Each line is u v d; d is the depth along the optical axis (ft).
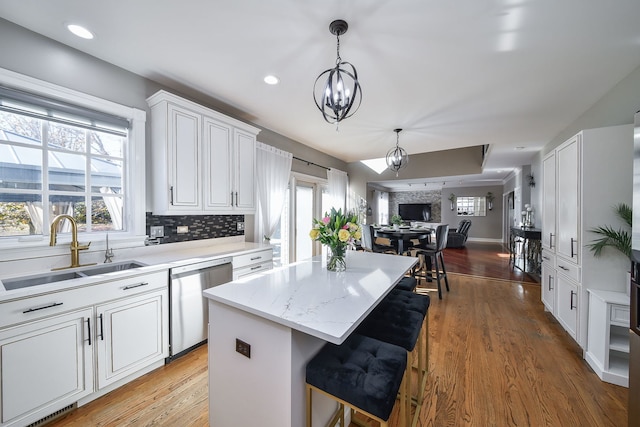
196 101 8.98
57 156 6.31
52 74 5.95
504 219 30.32
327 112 10.11
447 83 7.68
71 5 4.93
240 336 4.09
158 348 6.41
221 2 4.82
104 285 5.42
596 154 7.01
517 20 5.15
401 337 4.52
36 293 4.54
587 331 7.01
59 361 4.82
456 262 19.99
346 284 5.01
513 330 8.82
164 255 7.72
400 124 11.16
